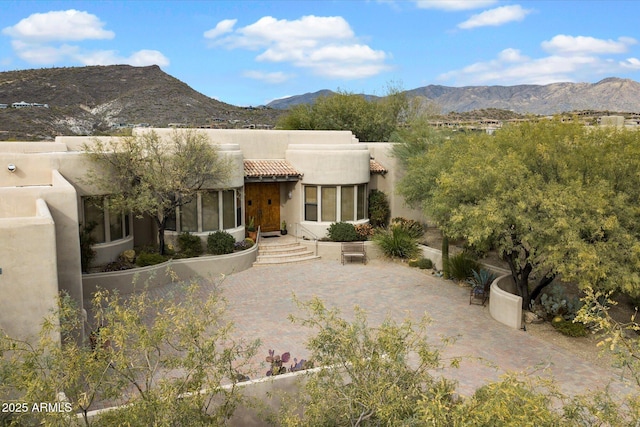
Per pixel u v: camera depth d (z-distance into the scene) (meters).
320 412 8.08
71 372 6.96
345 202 28.97
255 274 24.36
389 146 31.64
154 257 22.78
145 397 7.27
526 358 15.32
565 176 16.41
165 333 7.73
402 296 21.20
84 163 21.08
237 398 8.65
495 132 20.66
